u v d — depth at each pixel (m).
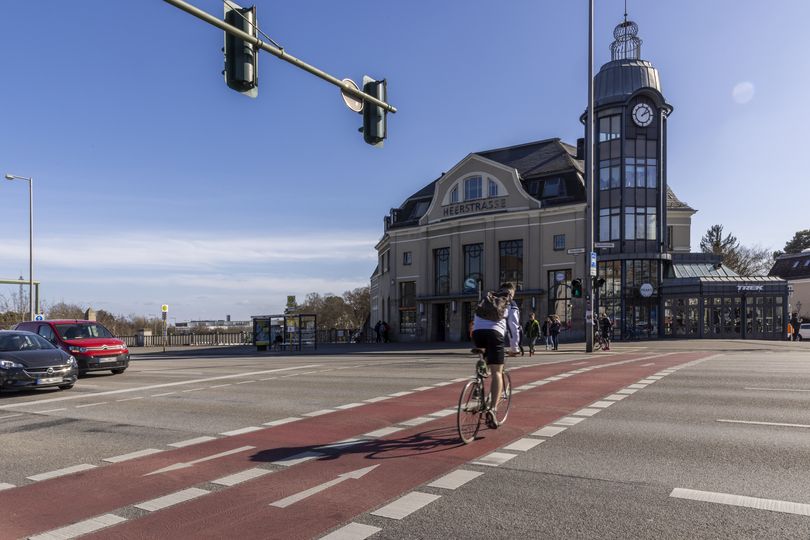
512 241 38.75
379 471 5.63
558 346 29.30
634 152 36.47
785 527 4.05
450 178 42.28
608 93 37.47
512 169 38.53
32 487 5.46
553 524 4.18
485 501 4.69
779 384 11.09
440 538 3.98
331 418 8.62
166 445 7.16
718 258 37.59
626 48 40.28
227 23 8.71
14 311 50.56
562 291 36.28
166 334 50.03
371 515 4.45
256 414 9.25
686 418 7.84
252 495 5.02
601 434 6.98
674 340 33.50
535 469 5.56
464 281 41.03
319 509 4.61
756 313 34.38
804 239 74.88
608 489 4.93
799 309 58.22
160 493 5.16
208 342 49.25
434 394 10.84
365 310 92.94
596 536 3.95
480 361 7.18
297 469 5.82
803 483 4.98
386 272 50.03
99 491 5.28
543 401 9.52
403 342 44.62
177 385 13.82
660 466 5.57
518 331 7.50
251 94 9.24
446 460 5.97
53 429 8.41
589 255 23.55
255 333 36.75
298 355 28.47
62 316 53.53
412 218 46.03
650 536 3.93
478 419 7.06
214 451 6.74
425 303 43.38
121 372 17.55
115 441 7.48
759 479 5.11
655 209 36.38
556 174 38.09
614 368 15.12
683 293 35.34
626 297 35.84
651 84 37.22
